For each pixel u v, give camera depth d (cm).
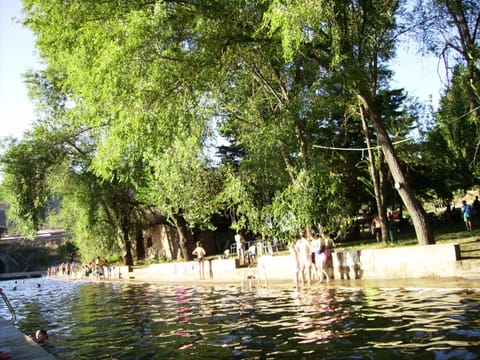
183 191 2712
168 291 2322
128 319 1460
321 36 1733
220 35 1738
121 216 4462
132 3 1681
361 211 4147
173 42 1705
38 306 2275
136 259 5562
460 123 2912
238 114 2412
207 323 1206
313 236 1939
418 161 3316
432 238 1780
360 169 3269
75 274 5703
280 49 1822
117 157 1955
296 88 2302
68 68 1891
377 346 774
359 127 3244
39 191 3884
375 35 1959
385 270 1720
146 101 1705
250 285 1986
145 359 868
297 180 2061
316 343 844
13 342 1033
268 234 2259
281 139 2086
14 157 3816
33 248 9988
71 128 3778
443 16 1961
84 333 1262
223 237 4891
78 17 1720
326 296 1470
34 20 1898
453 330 824
